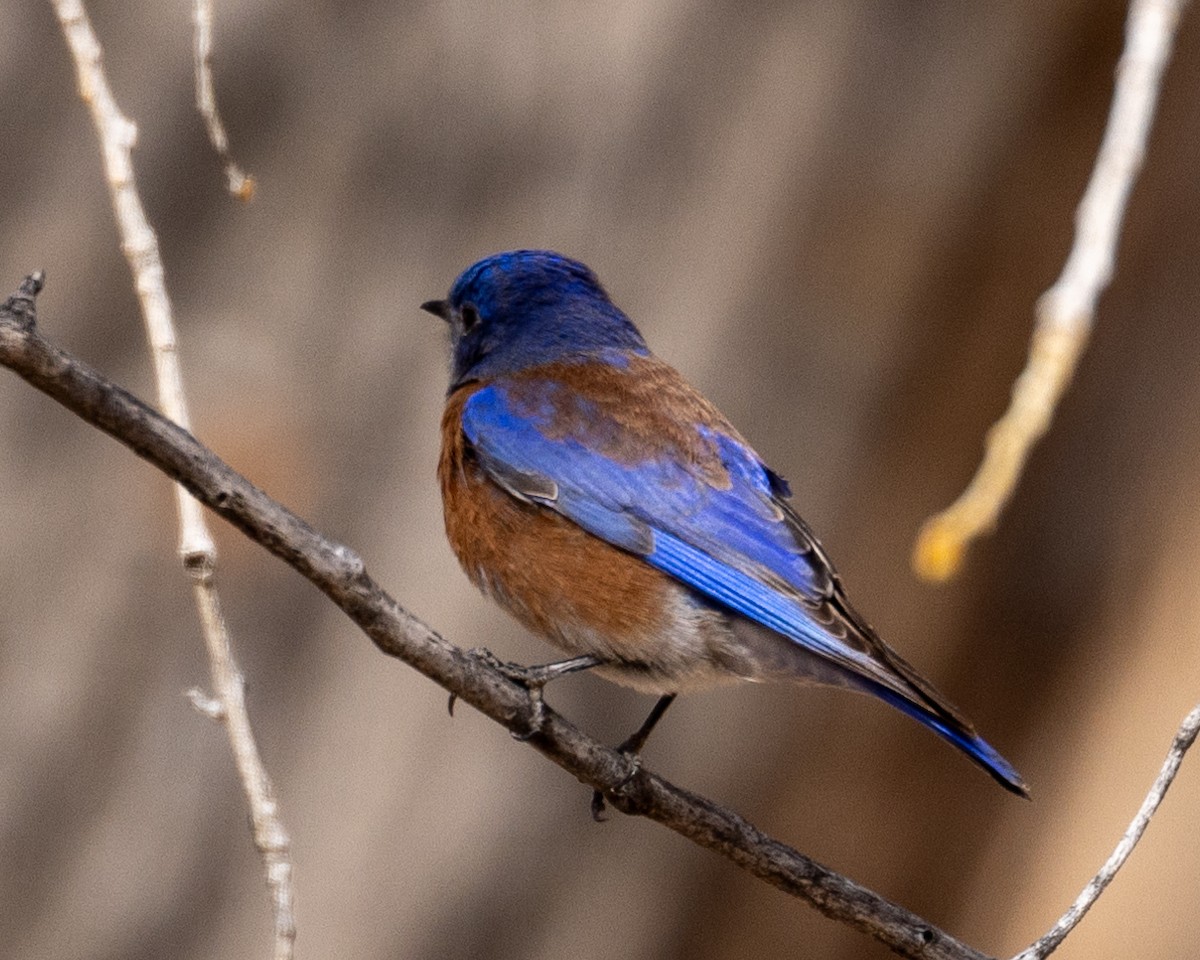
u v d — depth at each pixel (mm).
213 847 11633
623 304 12484
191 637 11648
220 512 7246
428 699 11875
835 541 13016
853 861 13102
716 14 12484
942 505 13039
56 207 11758
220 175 11898
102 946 11516
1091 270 7121
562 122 12328
